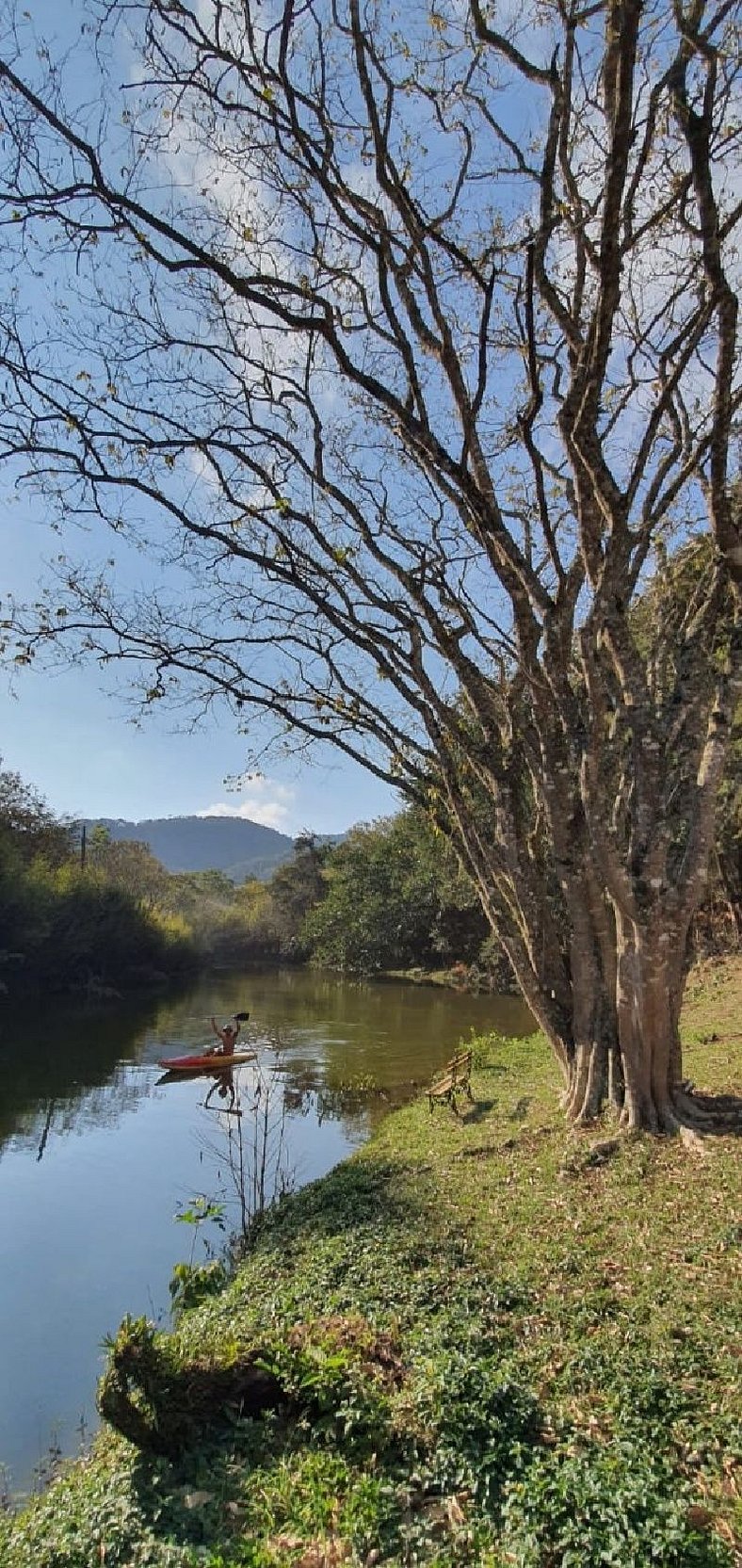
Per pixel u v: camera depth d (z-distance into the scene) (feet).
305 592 40.29
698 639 34.60
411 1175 34.63
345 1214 30.71
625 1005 33.12
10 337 35.58
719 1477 13.87
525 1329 19.25
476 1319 19.43
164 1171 45.14
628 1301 20.01
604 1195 27.48
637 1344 17.99
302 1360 17.13
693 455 35.12
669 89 27.25
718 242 27.66
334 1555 12.99
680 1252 22.34
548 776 36.40
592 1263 22.40
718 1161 28.32
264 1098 60.95
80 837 185.47
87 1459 19.66
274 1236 30.40
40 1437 21.99
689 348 32.63
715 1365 16.84
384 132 32.63
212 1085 66.74
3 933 121.08
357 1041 84.23
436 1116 46.65
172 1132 53.16
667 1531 12.34
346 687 44.39
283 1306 21.85
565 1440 14.93
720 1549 12.22
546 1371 17.16
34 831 151.84
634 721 32.04
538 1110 40.91
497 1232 25.91
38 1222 37.37
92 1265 32.68
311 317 33.19
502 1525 13.26
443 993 133.18
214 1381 16.92
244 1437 16.31
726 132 31.19
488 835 48.67
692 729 34.99
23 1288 30.60
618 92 24.21
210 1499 14.96
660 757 32.17
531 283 32.32
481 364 35.06
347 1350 17.57
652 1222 24.56
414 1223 27.89
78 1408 23.29
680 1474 13.99
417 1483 14.46
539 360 39.73
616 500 30.04
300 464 40.52
